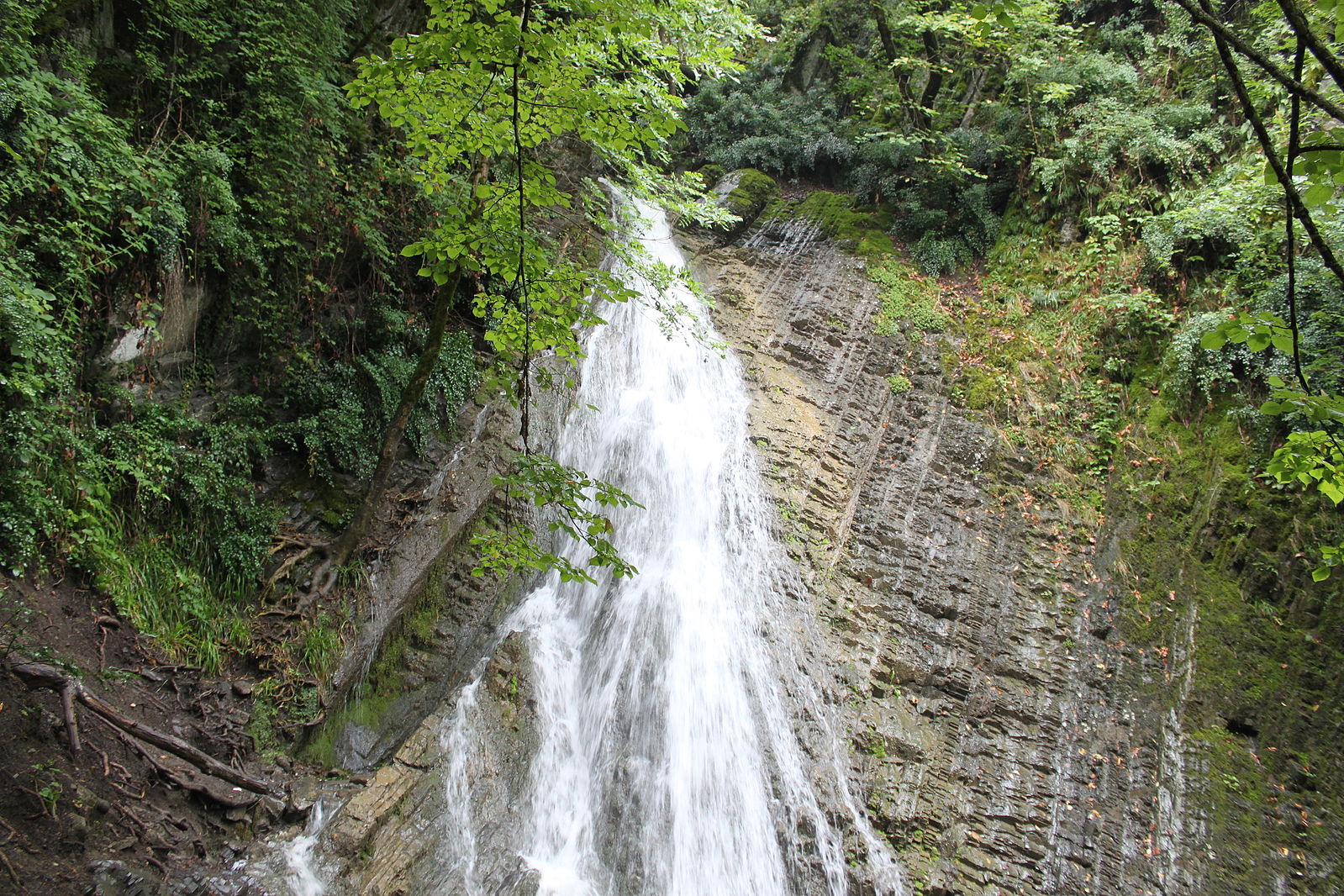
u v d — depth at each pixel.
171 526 8.22
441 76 6.21
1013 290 14.85
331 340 10.04
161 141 8.41
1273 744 9.72
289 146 9.16
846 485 12.37
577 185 15.17
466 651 9.72
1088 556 11.52
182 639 7.86
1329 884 8.82
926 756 9.61
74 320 7.45
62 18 7.74
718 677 10.04
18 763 5.98
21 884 5.43
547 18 6.98
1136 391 12.70
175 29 8.66
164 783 6.71
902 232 16.61
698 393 13.52
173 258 8.23
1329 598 10.23
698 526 11.79
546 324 6.63
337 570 9.10
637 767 9.08
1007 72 17.05
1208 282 12.85
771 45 20.39
